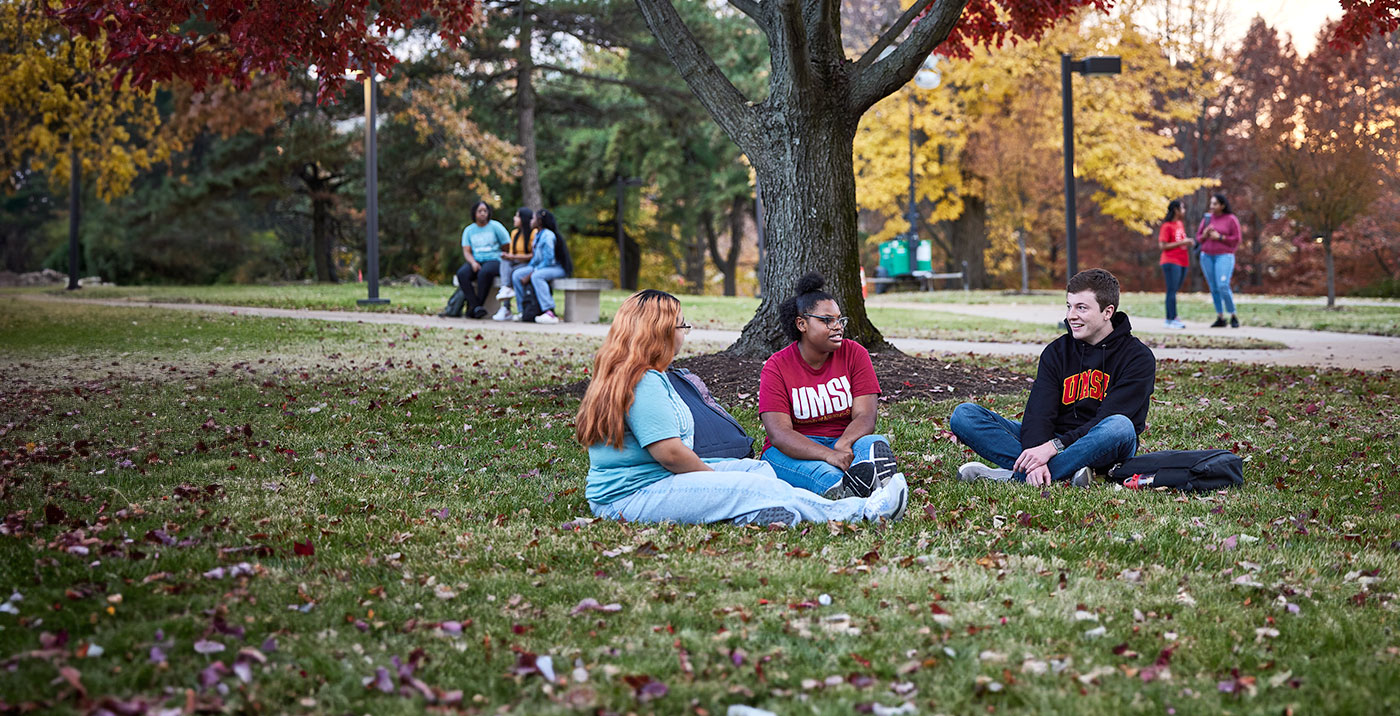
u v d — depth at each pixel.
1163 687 2.84
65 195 45.81
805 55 8.21
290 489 5.14
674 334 4.52
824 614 3.35
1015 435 5.61
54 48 19.31
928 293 27.22
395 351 11.28
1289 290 36.53
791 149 8.62
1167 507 4.79
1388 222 27.27
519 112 29.25
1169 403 7.73
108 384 8.75
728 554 4.00
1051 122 27.50
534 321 15.09
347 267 44.53
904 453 6.08
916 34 8.39
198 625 3.18
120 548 3.93
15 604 3.32
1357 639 3.17
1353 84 27.17
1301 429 6.86
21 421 6.99
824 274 8.71
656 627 3.23
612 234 42.59
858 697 2.77
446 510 4.70
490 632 3.21
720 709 2.71
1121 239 40.41
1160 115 28.69
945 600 3.49
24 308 16.39
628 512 4.51
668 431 4.43
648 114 32.56
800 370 5.04
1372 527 4.50
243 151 31.67
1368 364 10.27
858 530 4.35
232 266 36.91
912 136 29.38
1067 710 2.70
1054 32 26.58
